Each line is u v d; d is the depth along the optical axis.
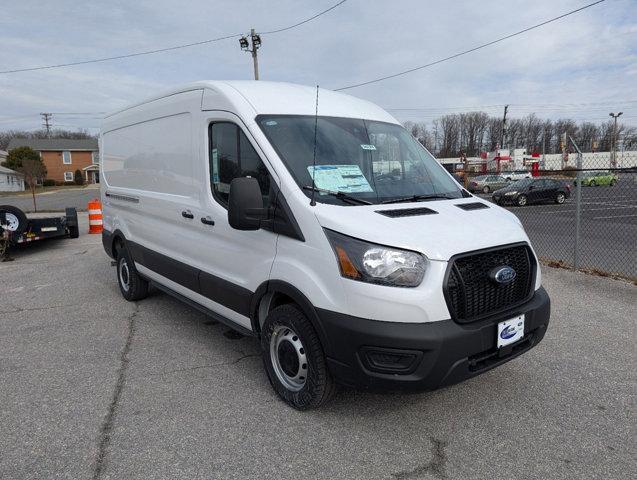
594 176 20.84
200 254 4.33
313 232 3.06
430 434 3.13
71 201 34.66
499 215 3.53
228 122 3.81
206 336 4.93
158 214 5.04
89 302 6.24
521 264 3.26
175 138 4.61
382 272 2.79
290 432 3.15
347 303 2.87
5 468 2.80
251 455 2.92
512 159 52.81
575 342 4.60
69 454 2.94
